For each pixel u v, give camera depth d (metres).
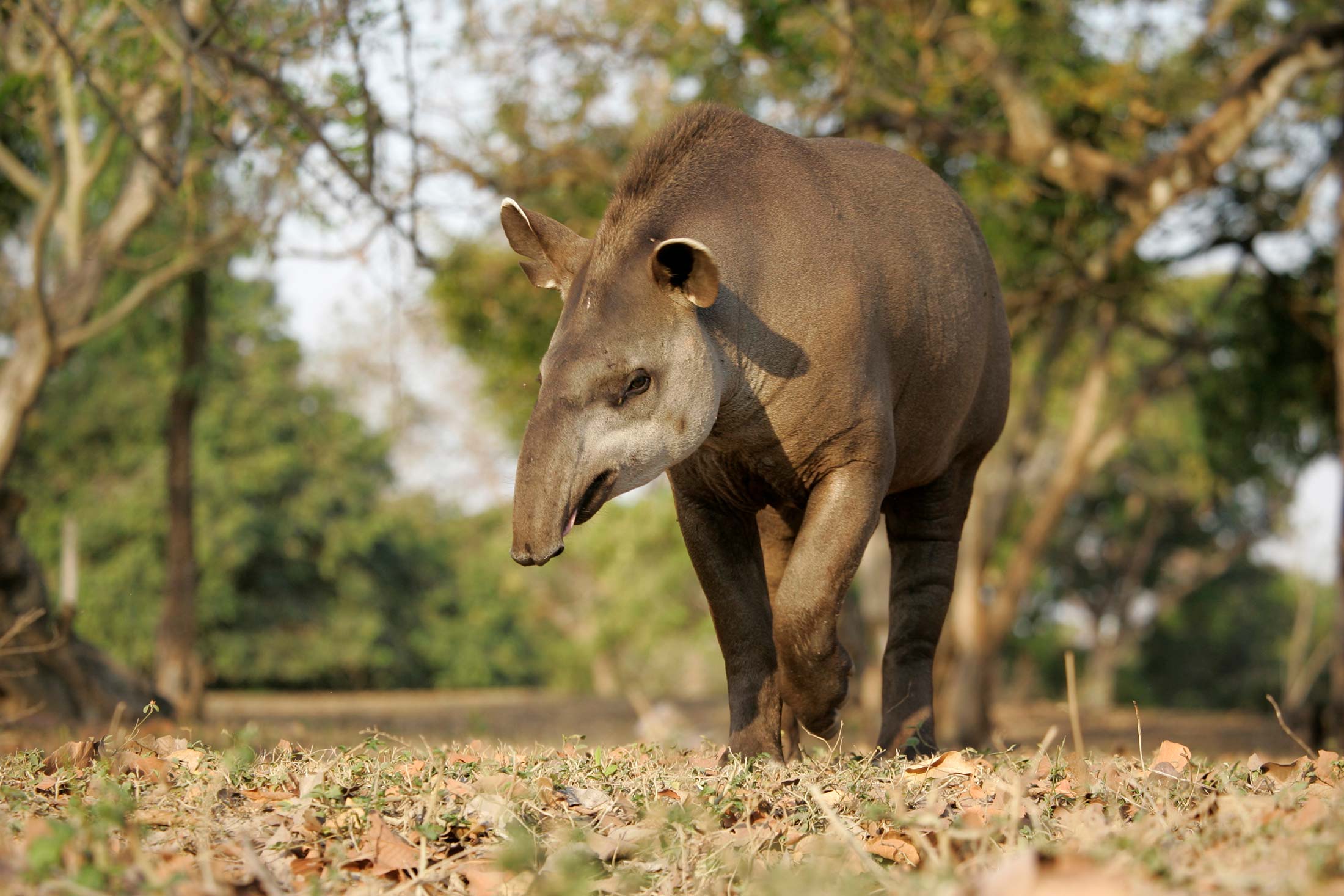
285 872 4.00
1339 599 18.52
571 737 6.36
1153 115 17.84
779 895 3.55
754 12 14.41
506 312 19.83
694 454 6.09
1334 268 21.41
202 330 20.06
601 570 38.81
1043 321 22.38
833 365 5.77
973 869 3.75
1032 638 49.06
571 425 5.18
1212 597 52.97
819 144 6.58
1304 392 22.58
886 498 7.12
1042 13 17.92
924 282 6.29
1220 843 3.81
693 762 6.09
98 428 39.41
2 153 16.11
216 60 11.24
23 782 5.16
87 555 39.03
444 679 46.09
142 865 3.54
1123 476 44.22
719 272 5.46
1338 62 17.42
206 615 39.12
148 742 6.23
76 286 15.80
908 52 17.42
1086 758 6.14
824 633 5.81
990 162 17.89
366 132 10.54
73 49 11.58
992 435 7.16
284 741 6.29
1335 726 18.42
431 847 4.20
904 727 6.64
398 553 45.88
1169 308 26.61
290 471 41.06
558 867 3.82
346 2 9.88
